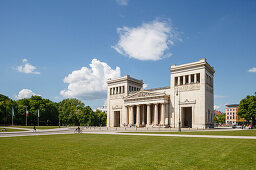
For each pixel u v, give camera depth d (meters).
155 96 110.88
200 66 100.75
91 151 28.03
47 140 43.34
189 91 103.12
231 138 43.22
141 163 21.11
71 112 177.88
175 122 106.06
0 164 20.97
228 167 19.45
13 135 60.25
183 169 18.98
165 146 32.09
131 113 122.62
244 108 122.94
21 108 156.38
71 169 19.06
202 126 96.50
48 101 177.75
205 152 26.44
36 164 20.94
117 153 26.45
